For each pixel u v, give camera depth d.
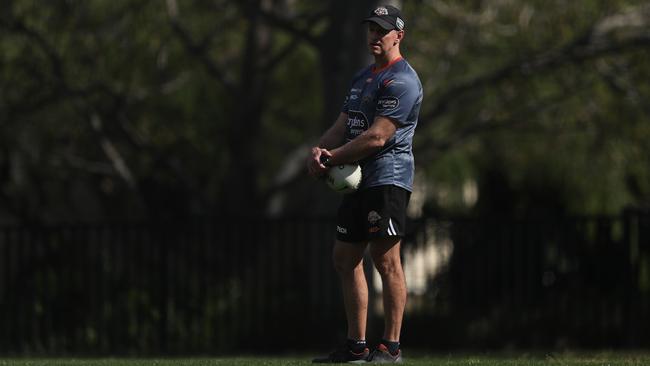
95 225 57.78
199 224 57.53
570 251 55.25
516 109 70.00
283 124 81.12
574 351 50.75
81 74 66.12
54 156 73.38
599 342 54.81
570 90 67.31
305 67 75.44
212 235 57.53
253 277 57.28
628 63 65.62
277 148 83.44
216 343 57.06
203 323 57.09
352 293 25.61
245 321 57.19
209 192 82.56
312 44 63.81
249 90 70.50
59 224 57.78
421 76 70.31
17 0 63.44
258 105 71.06
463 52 68.94
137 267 57.47
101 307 57.34
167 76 70.94
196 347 57.00
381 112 24.73
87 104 66.50
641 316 54.75
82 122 70.38
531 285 55.38
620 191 77.88
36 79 65.25
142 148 69.69
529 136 75.69
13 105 66.75
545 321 55.28
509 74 64.38
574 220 55.06
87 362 29.94
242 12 68.25
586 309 55.12
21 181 80.12
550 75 66.94
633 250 54.59
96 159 76.31
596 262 54.81
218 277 57.62
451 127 73.69
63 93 64.56
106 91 65.00
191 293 57.25
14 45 63.94
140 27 65.62
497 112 70.75
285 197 87.44
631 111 67.38
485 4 68.12
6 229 58.03
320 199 65.12
